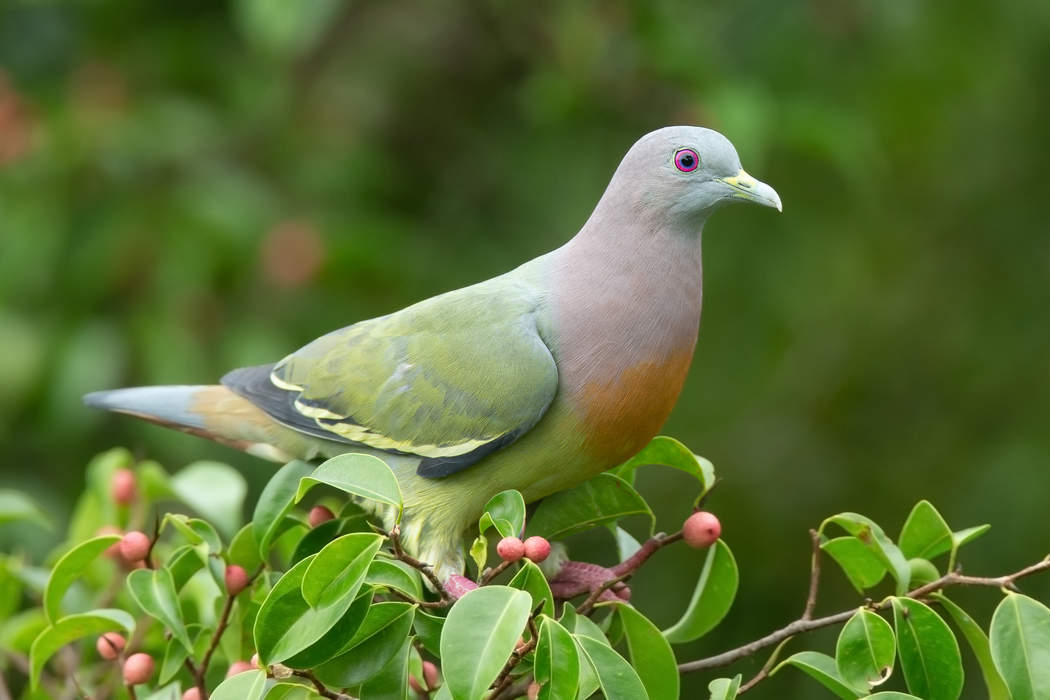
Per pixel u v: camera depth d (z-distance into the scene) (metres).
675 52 10.53
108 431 10.45
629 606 5.14
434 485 6.45
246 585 5.50
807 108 10.54
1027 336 12.06
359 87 11.39
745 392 11.37
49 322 10.16
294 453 7.04
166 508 9.66
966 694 10.77
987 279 12.31
